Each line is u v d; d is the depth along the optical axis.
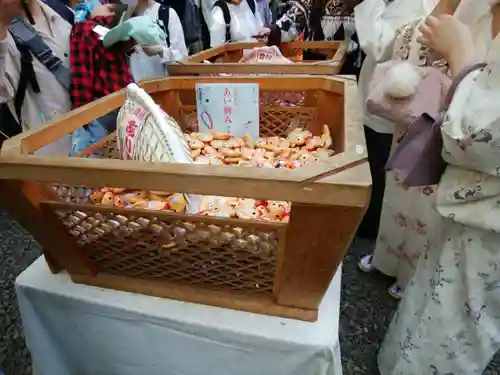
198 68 1.13
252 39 1.91
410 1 1.22
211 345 0.61
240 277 0.57
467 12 0.78
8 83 1.31
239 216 0.60
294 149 0.88
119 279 0.64
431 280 0.89
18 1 1.02
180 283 0.62
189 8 2.09
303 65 1.07
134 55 1.71
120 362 0.70
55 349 0.74
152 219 0.52
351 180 0.40
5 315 1.41
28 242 1.83
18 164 0.48
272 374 0.61
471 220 0.73
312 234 0.46
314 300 0.56
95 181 0.47
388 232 1.41
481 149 0.62
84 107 0.71
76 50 1.38
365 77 1.50
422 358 0.93
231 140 0.92
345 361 1.22
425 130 0.75
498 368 1.18
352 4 1.67
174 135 0.63
